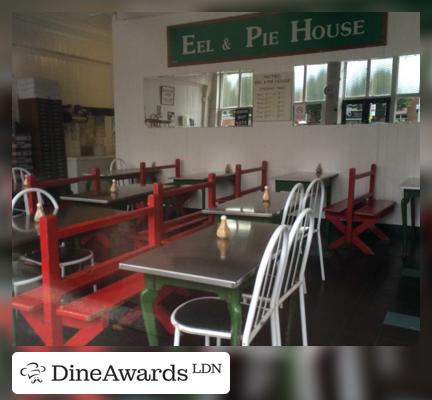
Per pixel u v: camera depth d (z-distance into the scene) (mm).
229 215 2900
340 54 4996
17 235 2100
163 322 2064
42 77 7250
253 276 1657
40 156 6980
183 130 6242
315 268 3689
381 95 4855
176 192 3039
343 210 4250
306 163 5406
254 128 5688
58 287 1942
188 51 5992
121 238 3010
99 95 8469
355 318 2689
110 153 8508
